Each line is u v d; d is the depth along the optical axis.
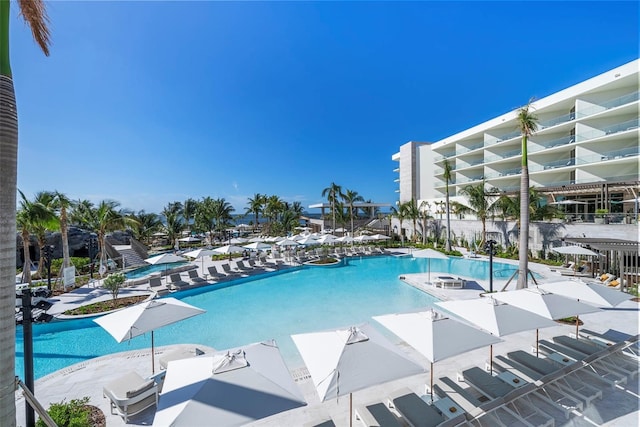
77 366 7.86
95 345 9.94
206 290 16.77
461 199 37.69
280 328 11.20
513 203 24.97
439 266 23.50
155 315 6.61
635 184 19.77
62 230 17.69
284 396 3.72
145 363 8.03
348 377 3.99
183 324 11.66
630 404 5.59
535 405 5.66
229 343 10.00
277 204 52.34
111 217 20.36
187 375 3.99
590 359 6.35
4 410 3.28
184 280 17.95
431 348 4.71
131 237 31.28
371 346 4.54
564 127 28.73
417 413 4.93
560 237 21.25
